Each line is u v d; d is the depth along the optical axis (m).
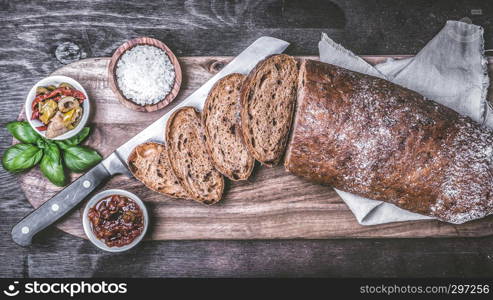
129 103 0.62
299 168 0.61
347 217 0.65
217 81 0.62
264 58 0.64
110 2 0.67
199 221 0.65
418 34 0.67
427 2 0.67
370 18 0.67
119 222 0.61
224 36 0.67
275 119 0.63
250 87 0.61
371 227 0.65
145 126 0.65
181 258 0.66
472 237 0.65
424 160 0.58
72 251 0.66
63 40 0.67
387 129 0.58
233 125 0.64
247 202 0.65
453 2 0.67
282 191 0.65
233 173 0.64
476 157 0.59
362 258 0.66
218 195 0.64
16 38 0.67
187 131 0.64
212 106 0.63
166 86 0.63
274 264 0.66
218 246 0.66
